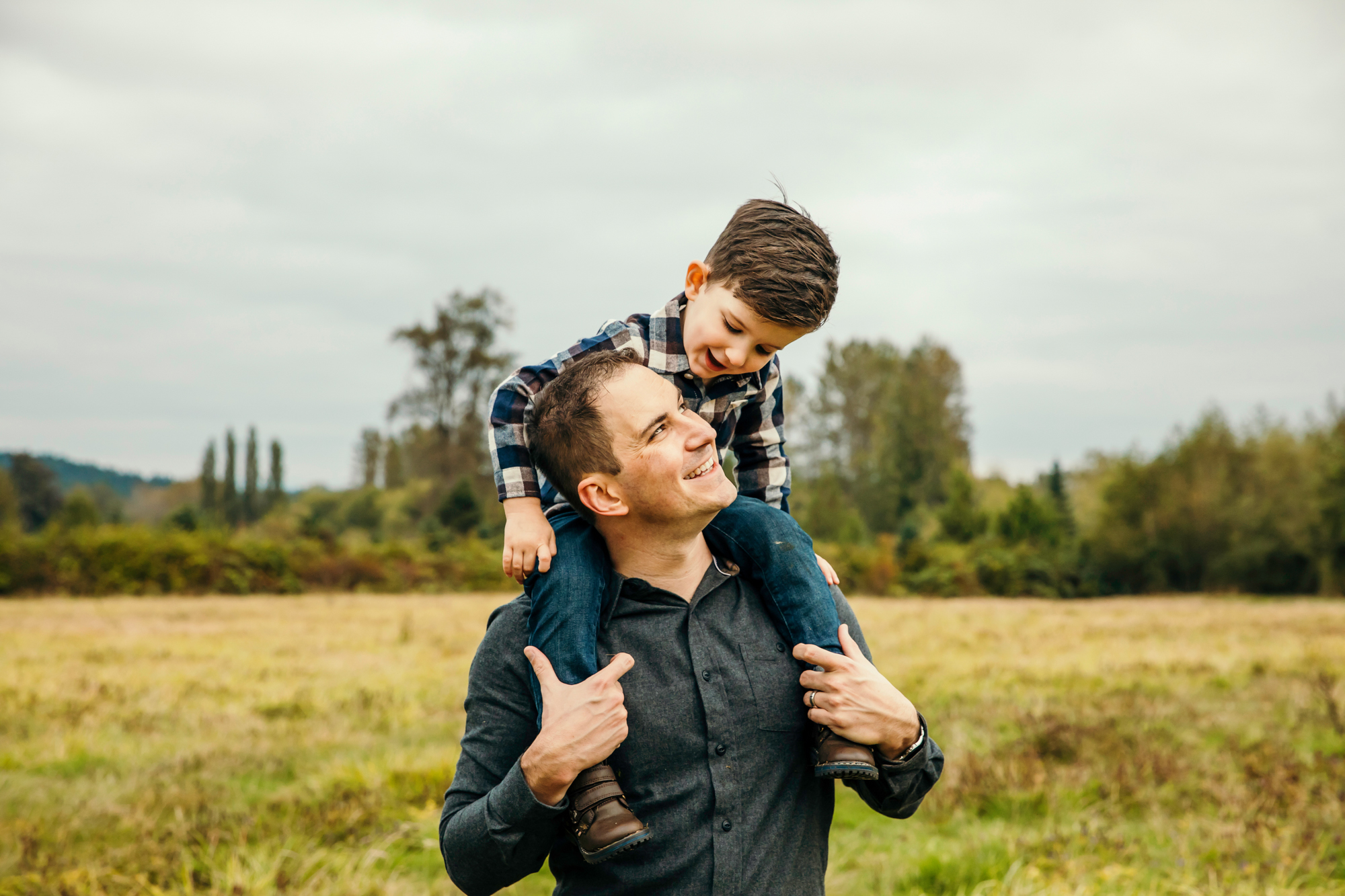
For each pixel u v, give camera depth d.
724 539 1.69
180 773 6.81
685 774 1.46
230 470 69.44
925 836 5.46
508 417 1.88
